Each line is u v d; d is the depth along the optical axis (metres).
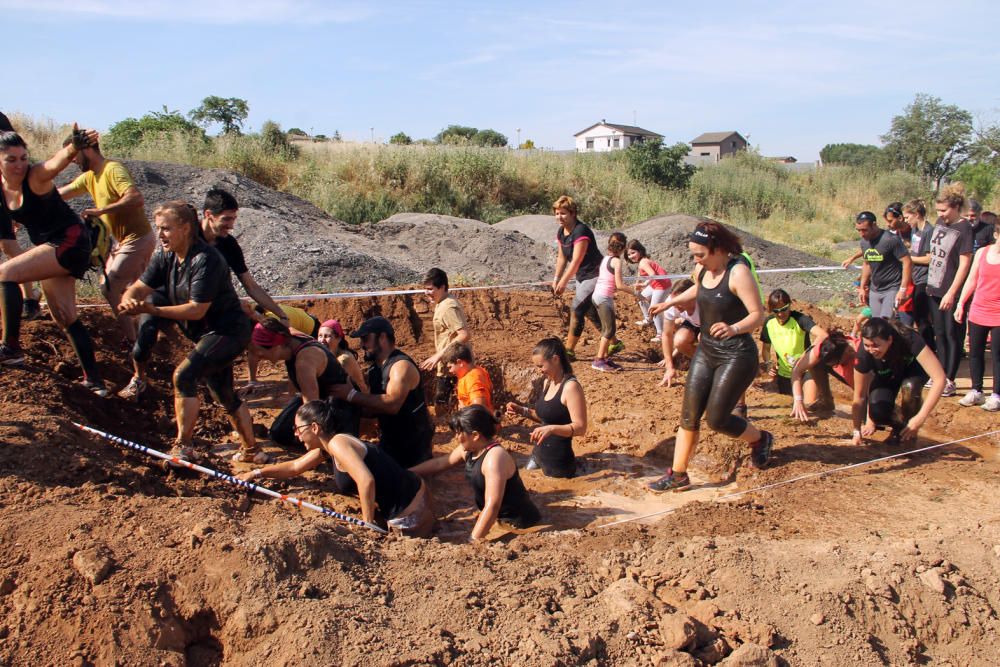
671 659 3.74
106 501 4.47
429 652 3.55
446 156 26.52
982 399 7.70
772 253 18.25
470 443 5.18
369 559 4.38
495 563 4.51
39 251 5.58
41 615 3.62
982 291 7.42
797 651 3.96
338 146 27.61
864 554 4.73
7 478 4.49
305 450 6.24
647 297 10.31
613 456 6.88
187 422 5.39
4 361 5.81
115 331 7.62
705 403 5.83
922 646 4.21
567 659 3.65
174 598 3.82
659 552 4.76
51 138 20.19
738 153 41.62
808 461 6.31
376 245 15.41
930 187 41.62
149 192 14.72
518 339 10.12
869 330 6.32
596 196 27.72
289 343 5.82
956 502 5.61
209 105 31.53
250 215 13.81
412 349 9.80
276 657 3.52
